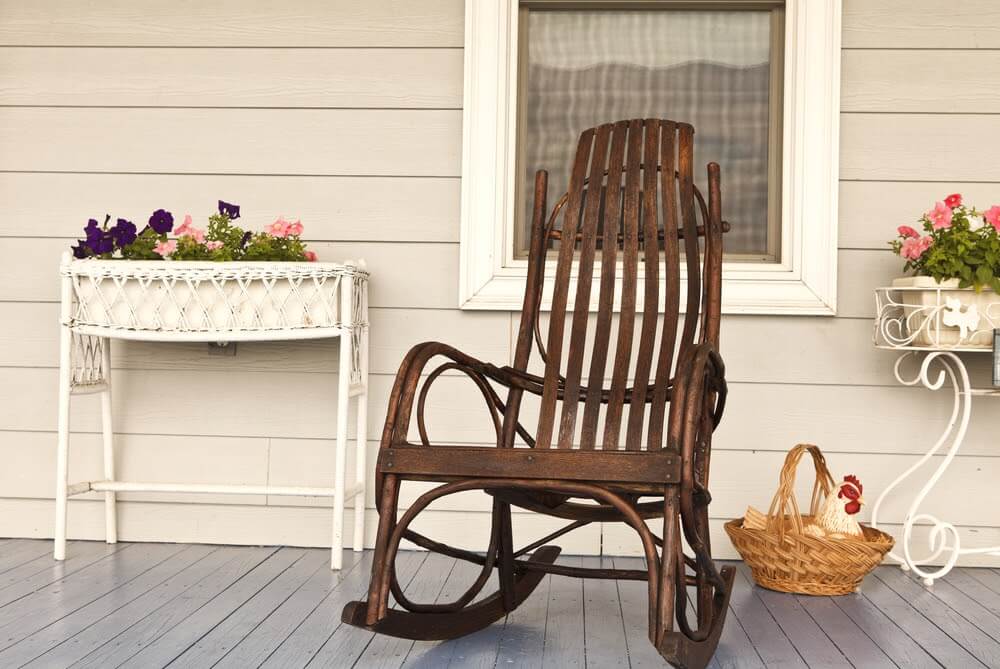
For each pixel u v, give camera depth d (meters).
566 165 3.14
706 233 2.29
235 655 2.06
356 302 2.95
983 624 2.35
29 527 3.19
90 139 3.19
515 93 3.11
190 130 3.17
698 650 1.91
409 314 3.12
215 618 2.31
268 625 2.27
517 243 3.17
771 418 3.03
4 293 3.19
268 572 2.77
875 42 3.04
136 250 2.93
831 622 2.36
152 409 3.16
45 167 3.20
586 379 3.10
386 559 1.91
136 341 3.16
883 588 2.69
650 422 2.12
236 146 3.16
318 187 3.15
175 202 3.18
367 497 3.10
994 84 3.02
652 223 2.27
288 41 3.15
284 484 3.13
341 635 2.20
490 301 3.07
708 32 3.12
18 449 3.19
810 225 3.01
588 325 3.10
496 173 3.07
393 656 2.07
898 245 2.88
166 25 3.18
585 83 3.14
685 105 3.12
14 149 3.20
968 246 2.68
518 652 2.12
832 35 3.01
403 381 2.00
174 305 2.80
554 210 2.42
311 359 3.13
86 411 3.18
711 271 2.26
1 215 3.20
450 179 3.12
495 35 3.07
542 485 1.85
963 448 3.00
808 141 3.00
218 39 3.16
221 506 3.15
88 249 2.92
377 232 3.13
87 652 2.06
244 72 3.16
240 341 3.04
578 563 2.97
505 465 1.87
